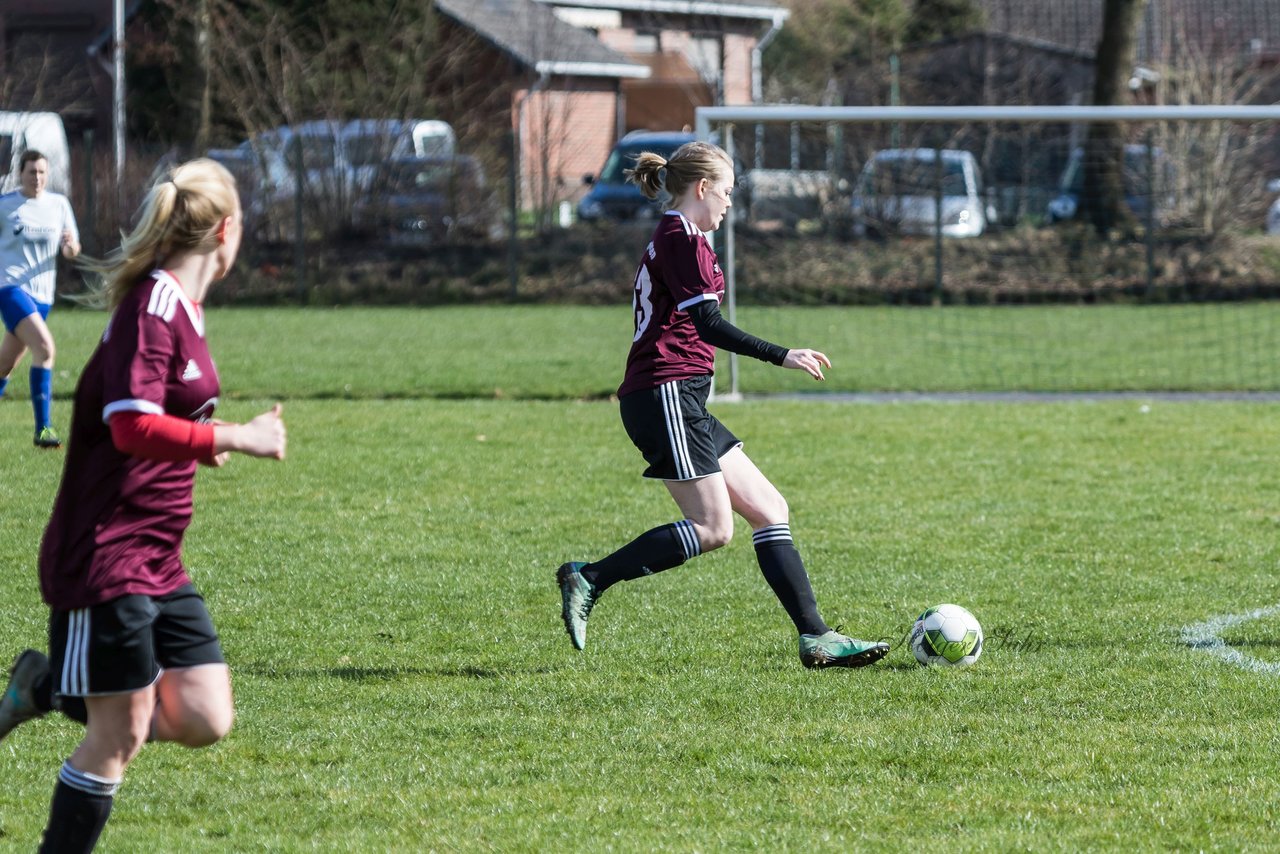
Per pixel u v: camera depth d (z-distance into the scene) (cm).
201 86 7906
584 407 3856
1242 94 8575
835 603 1928
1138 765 1315
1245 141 6981
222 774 1306
